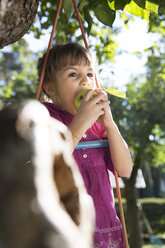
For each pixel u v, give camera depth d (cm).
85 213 80
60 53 190
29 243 62
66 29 387
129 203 970
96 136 190
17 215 63
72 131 154
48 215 64
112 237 172
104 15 196
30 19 152
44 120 75
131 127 921
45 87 201
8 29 140
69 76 187
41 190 66
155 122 943
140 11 198
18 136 69
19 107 74
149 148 981
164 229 1391
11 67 1938
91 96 170
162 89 952
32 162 67
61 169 79
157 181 2142
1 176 65
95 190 176
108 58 520
